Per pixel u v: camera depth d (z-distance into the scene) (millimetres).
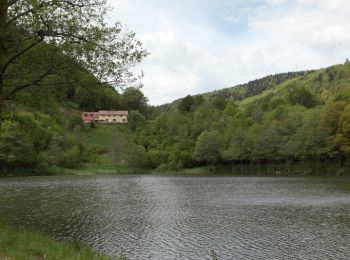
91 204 48625
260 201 50781
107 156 161625
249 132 145625
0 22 18062
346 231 31531
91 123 190375
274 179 94125
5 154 110562
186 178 106562
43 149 138500
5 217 38219
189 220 37344
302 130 117562
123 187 74812
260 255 25062
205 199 54094
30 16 18000
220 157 140875
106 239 29484
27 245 16281
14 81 20641
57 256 14852
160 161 156625
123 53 20016
